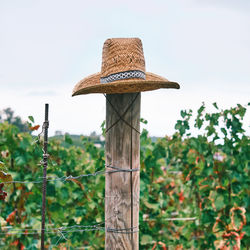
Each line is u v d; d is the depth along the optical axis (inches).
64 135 232.7
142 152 230.7
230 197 223.8
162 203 238.2
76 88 127.3
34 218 219.3
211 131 222.4
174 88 123.0
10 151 217.0
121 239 123.2
